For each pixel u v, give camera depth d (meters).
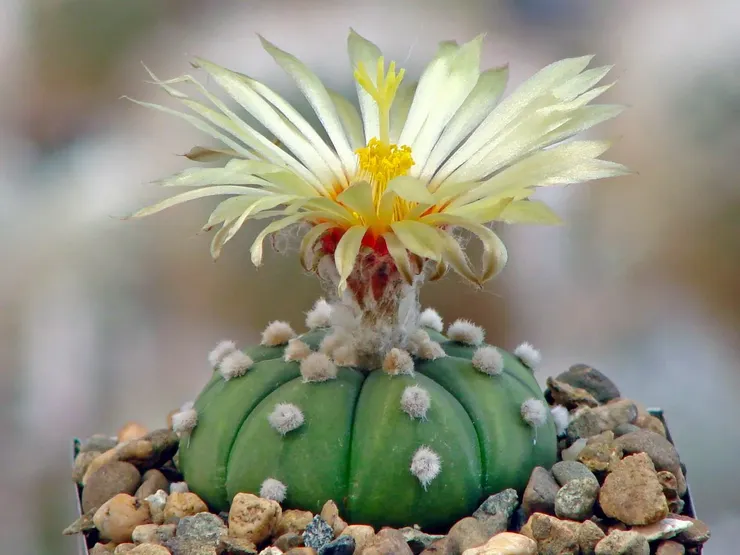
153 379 0.38
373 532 0.22
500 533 0.22
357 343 0.24
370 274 0.23
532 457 0.24
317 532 0.22
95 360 0.39
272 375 0.24
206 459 0.23
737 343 0.39
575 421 0.25
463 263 0.22
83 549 0.24
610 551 0.22
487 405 0.23
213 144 0.39
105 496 0.24
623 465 0.23
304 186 0.23
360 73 0.23
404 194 0.22
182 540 0.23
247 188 0.23
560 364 0.39
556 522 0.23
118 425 0.36
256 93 0.24
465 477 0.23
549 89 0.24
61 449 0.36
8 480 0.34
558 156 0.23
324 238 0.23
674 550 0.23
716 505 0.33
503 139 0.24
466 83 0.24
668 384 0.38
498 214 0.22
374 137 0.24
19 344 0.38
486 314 0.39
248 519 0.23
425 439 0.23
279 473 0.23
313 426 0.23
